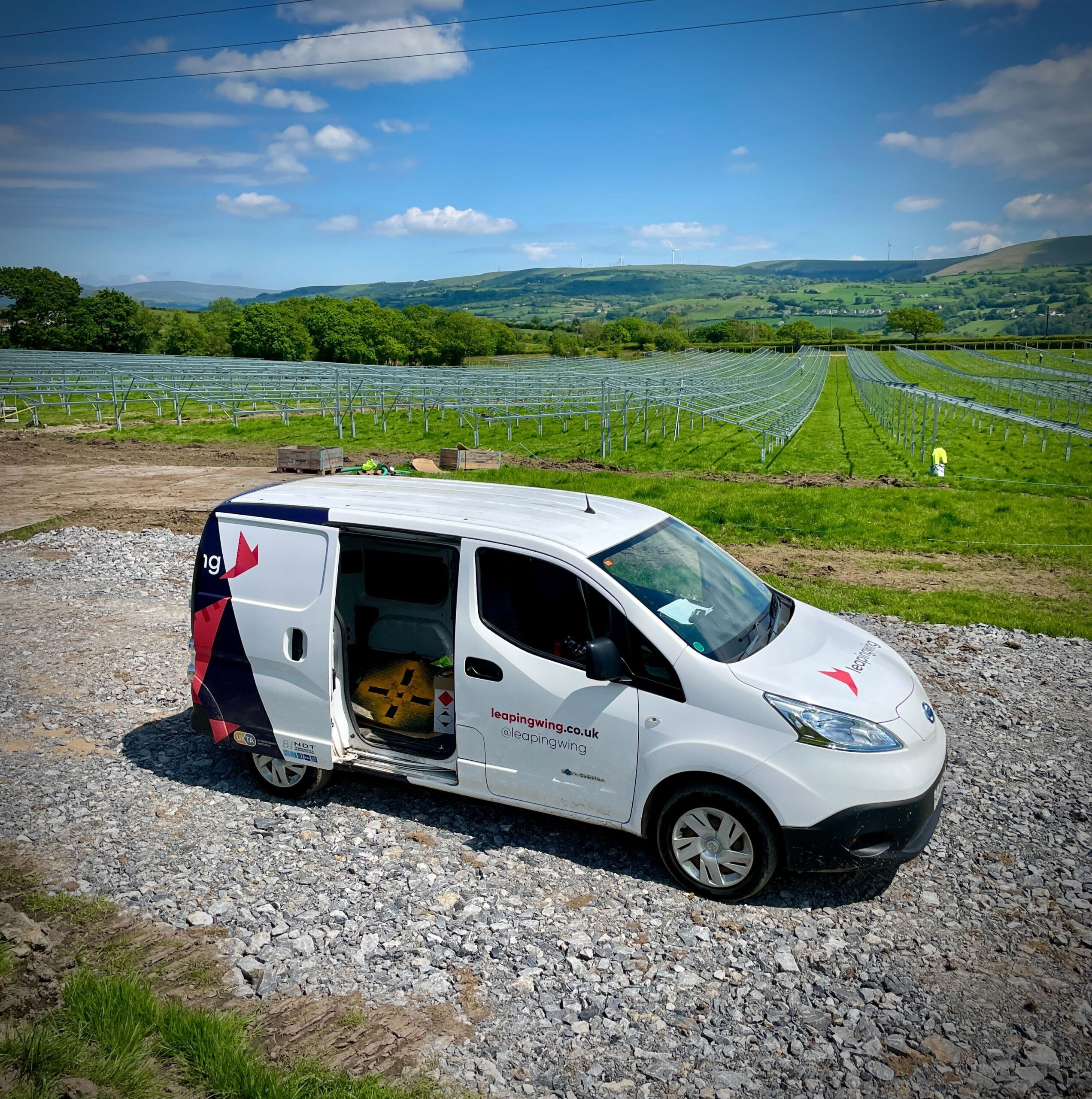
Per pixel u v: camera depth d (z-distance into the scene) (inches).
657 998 146.1
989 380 2065.7
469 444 1232.8
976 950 158.4
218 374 1635.1
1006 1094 125.4
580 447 1225.4
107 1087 121.0
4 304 3946.9
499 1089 125.7
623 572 187.6
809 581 459.2
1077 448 1302.9
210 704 220.8
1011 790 219.9
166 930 164.1
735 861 171.2
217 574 216.8
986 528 603.2
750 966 154.5
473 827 205.0
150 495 751.1
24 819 207.6
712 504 689.6
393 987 148.6
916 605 405.7
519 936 163.2
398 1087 124.4
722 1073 130.0
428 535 194.7
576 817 185.2
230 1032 132.5
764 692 169.5
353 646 217.5
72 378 1673.2
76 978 144.8
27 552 522.6
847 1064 131.5
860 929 165.0
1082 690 292.8
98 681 304.5
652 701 174.1
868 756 165.2
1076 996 146.0
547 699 181.9
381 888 179.2
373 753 209.0
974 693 289.7
